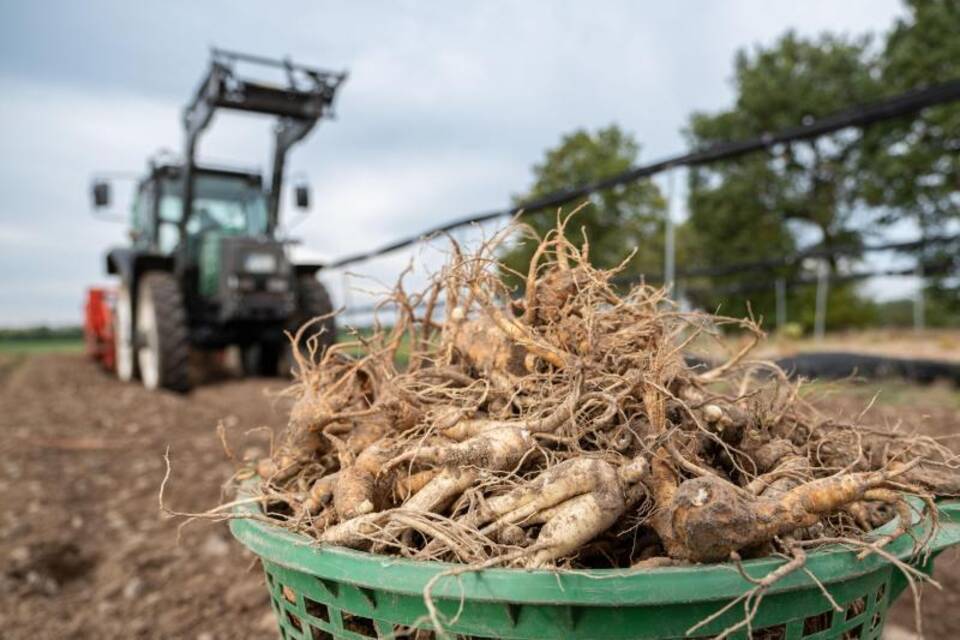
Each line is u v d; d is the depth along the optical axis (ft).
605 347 6.41
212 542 14.48
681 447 5.58
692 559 4.34
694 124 109.40
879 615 5.31
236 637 10.91
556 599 4.08
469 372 7.26
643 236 82.74
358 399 7.23
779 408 6.93
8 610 11.94
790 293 100.73
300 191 33.14
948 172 88.79
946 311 93.91
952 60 88.99
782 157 103.24
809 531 4.91
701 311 6.51
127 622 11.48
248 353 38.52
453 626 4.41
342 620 4.93
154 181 33.58
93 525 15.80
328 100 29.09
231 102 27.63
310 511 5.95
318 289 31.91
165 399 29.58
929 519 5.17
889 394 28.66
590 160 88.74
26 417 27.43
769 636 4.77
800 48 105.81
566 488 4.80
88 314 51.26
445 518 5.17
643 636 4.20
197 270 32.17
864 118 22.95
